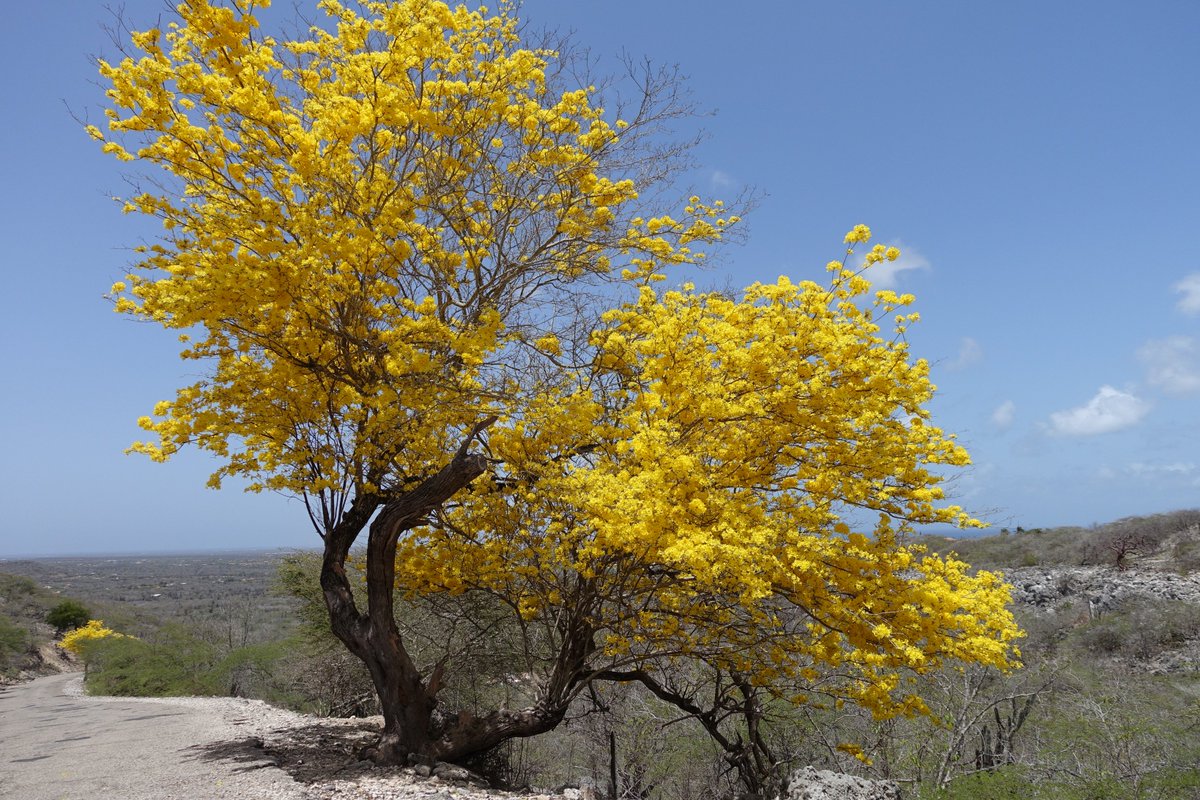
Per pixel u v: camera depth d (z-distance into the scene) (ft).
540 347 26.04
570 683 25.90
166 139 21.31
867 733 32.99
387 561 24.18
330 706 51.85
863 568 20.62
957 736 28.86
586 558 22.65
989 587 21.67
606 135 26.53
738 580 19.70
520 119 26.32
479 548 26.58
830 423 19.81
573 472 22.56
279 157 22.47
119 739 29.25
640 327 22.74
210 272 19.90
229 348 23.94
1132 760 25.71
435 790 20.07
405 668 23.91
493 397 22.31
